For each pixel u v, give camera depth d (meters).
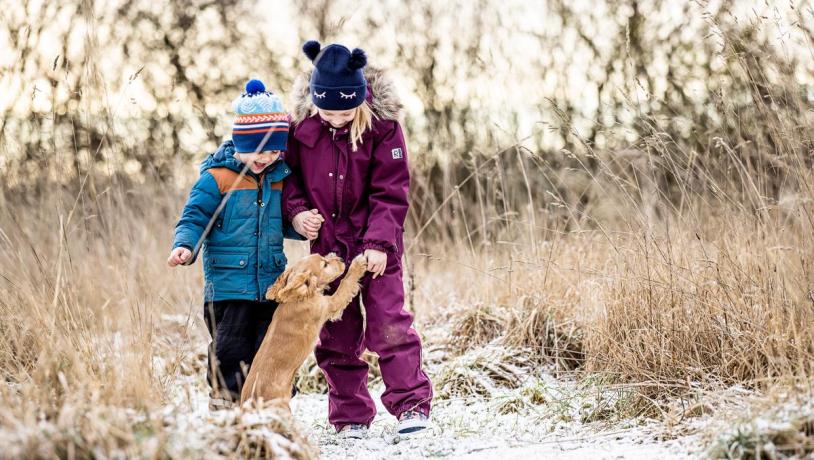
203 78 11.57
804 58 6.23
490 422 5.19
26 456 3.28
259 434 3.84
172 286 7.89
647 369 5.18
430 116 11.58
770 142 6.76
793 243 5.37
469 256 8.28
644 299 5.54
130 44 10.82
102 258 6.79
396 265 5.00
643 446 4.35
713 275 5.39
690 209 5.91
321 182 4.93
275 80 11.98
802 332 4.63
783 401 4.05
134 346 4.61
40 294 5.10
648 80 10.27
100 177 7.75
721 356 5.09
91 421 3.48
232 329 4.78
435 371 6.40
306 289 4.60
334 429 5.15
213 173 4.82
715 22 5.77
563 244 7.49
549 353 6.44
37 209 6.74
